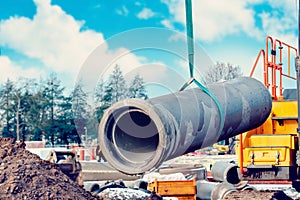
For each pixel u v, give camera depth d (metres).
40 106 56.31
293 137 13.79
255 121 10.33
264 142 13.96
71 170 10.93
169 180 14.14
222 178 14.98
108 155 7.32
